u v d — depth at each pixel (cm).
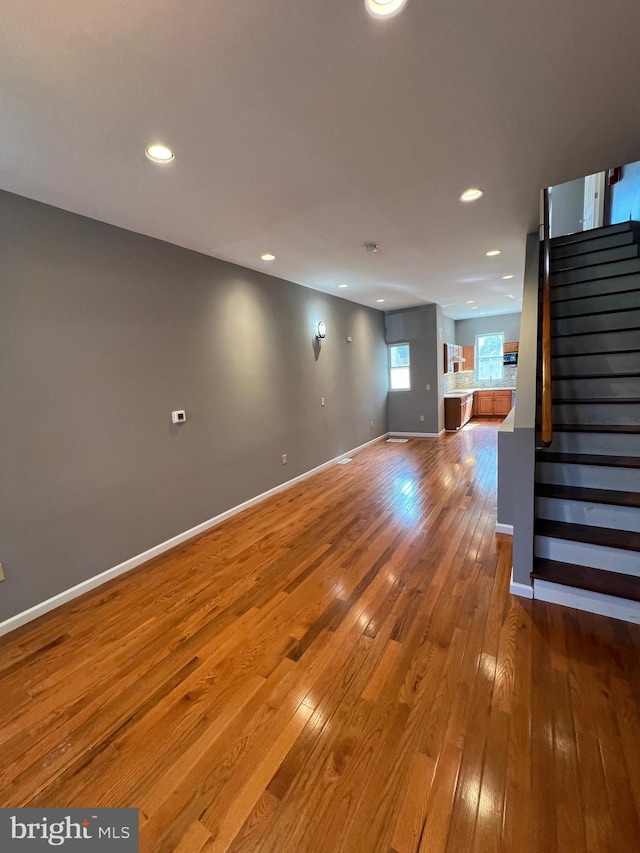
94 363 254
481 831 108
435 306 691
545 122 177
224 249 326
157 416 297
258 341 406
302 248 335
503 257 395
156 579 260
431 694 154
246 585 246
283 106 157
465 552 274
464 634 188
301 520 352
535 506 228
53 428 233
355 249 347
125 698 162
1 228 209
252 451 400
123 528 274
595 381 274
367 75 143
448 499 387
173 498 312
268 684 165
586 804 113
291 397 464
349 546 293
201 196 230
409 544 291
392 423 773
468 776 122
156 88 143
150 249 289
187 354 322
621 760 125
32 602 224
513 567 216
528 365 248
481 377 974
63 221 236
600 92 158
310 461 507
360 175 217
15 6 109
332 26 121
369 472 508
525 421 205
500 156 204
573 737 133
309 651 183
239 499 383
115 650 192
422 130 179
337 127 174
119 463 271
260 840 109
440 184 232
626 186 424
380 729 141
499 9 119
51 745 142
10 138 167
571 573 205
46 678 175
